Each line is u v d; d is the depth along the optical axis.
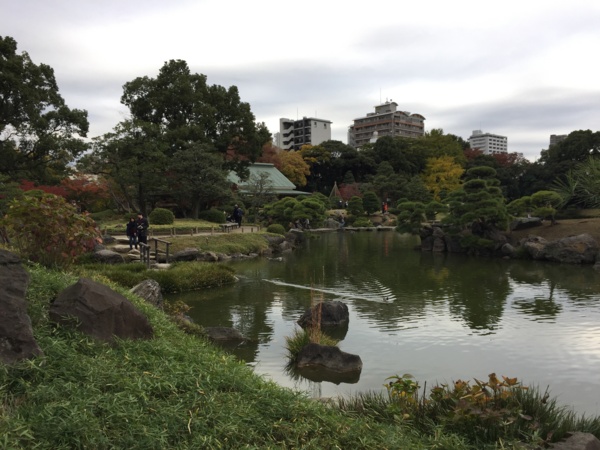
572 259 24.50
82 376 4.58
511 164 80.06
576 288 17.67
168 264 21.62
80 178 38.09
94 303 5.88
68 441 3.52
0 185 22.70
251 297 16.16
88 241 9.77
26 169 33.19
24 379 4.32
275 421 4.58
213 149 42.44
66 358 4.86
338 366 9.04
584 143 61.31
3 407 3.76
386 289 17.80
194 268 18.84
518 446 4.62
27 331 4.73
